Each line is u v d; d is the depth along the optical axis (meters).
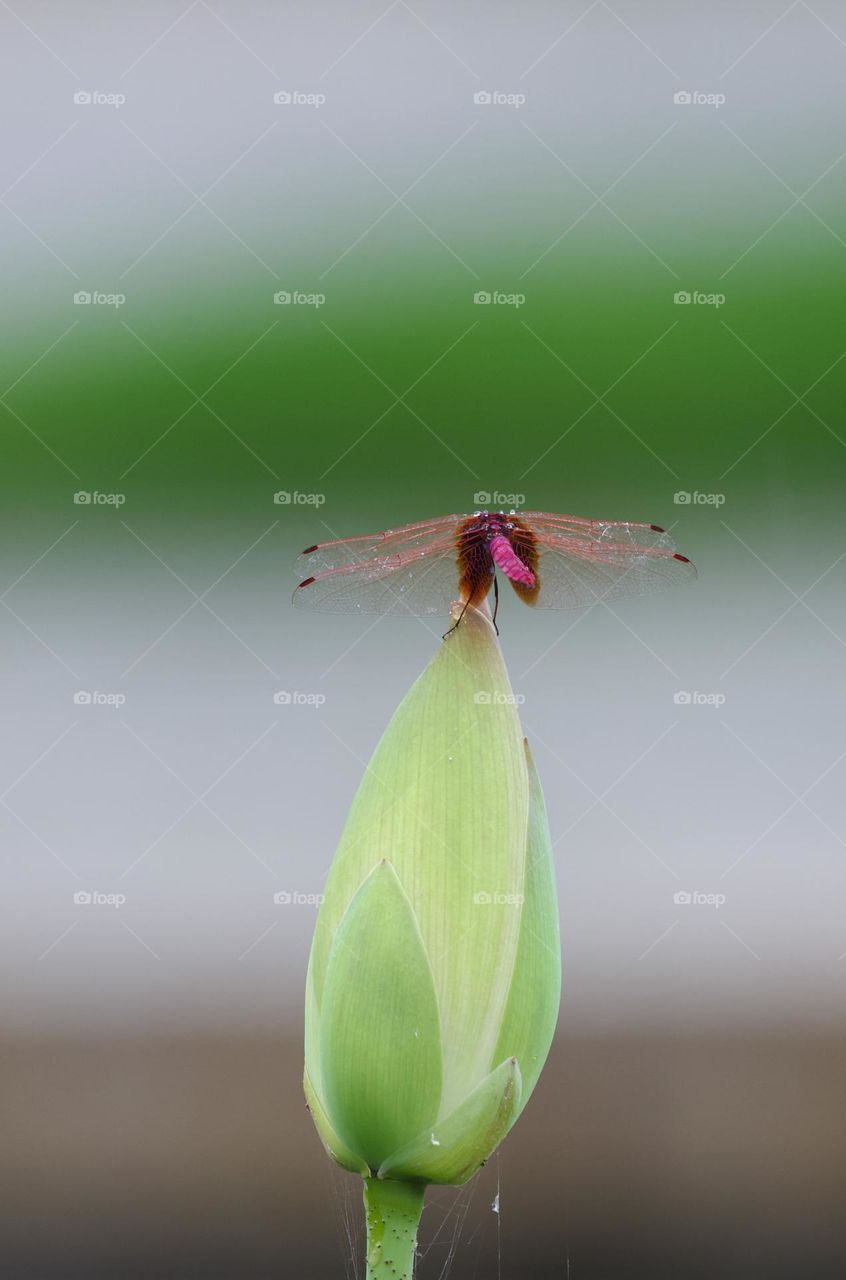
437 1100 0.67
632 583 0.75
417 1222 0.68
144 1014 1.27
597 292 1.71
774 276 1.71
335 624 1.78
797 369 1.74
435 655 0.69
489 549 0.72
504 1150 1.07
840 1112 1.10
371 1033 0.67
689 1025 1.27
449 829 0.68
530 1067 0.68
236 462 1.81
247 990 1.33
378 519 1.76
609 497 1.73
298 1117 1.10
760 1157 1.03
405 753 0.69
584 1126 1.09
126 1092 1.12
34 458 1.83
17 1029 1.22
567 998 1.33
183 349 1.75
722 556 1.81
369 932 0.67
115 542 1.85
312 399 1.77
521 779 0.69
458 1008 0.67
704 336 1.73
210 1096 1.11
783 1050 1.21
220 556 1.84
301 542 1.80
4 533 1.84
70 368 1.78
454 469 1.74
